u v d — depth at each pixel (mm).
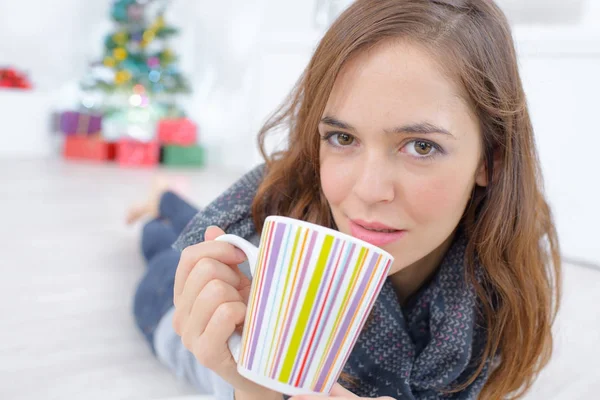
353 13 551
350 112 521
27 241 1851
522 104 620
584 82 1863
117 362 1150
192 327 520
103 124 3957
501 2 2186
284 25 3494
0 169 3172
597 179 1878
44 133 3904
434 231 556
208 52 4203
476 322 723
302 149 644
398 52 516
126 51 3758
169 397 1023
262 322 448
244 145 3904
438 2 558
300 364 445
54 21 4168
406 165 529
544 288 717
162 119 3881
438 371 699
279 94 2678
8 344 1177
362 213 537
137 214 1770
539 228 750
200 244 539
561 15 2107
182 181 3148
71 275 1591
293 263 429
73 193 2645
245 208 697
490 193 644
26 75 3998
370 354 689
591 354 1154
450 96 527
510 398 785
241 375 519
